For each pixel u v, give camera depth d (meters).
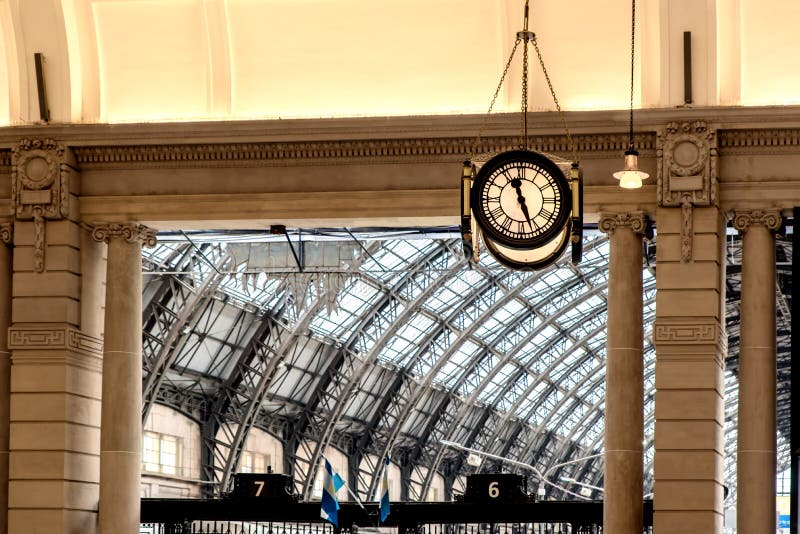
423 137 22.73
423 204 22.92
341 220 23.56
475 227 18.44
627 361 22.17
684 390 21.50
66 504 22.97
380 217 23.22
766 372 21.78
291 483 27.34
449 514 27.12
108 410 23.48
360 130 22.83
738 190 22.08
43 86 23.97
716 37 22.30
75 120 24.09
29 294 23.45
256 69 24.03
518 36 20.06
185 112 24.20
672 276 21.81
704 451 21.31
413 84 23.66
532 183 17.64
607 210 22.44
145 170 23.78
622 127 22.14
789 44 22.66
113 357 23.58
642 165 22.38
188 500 27.09
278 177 23.42
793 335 21.84
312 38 23.84
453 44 23.52
